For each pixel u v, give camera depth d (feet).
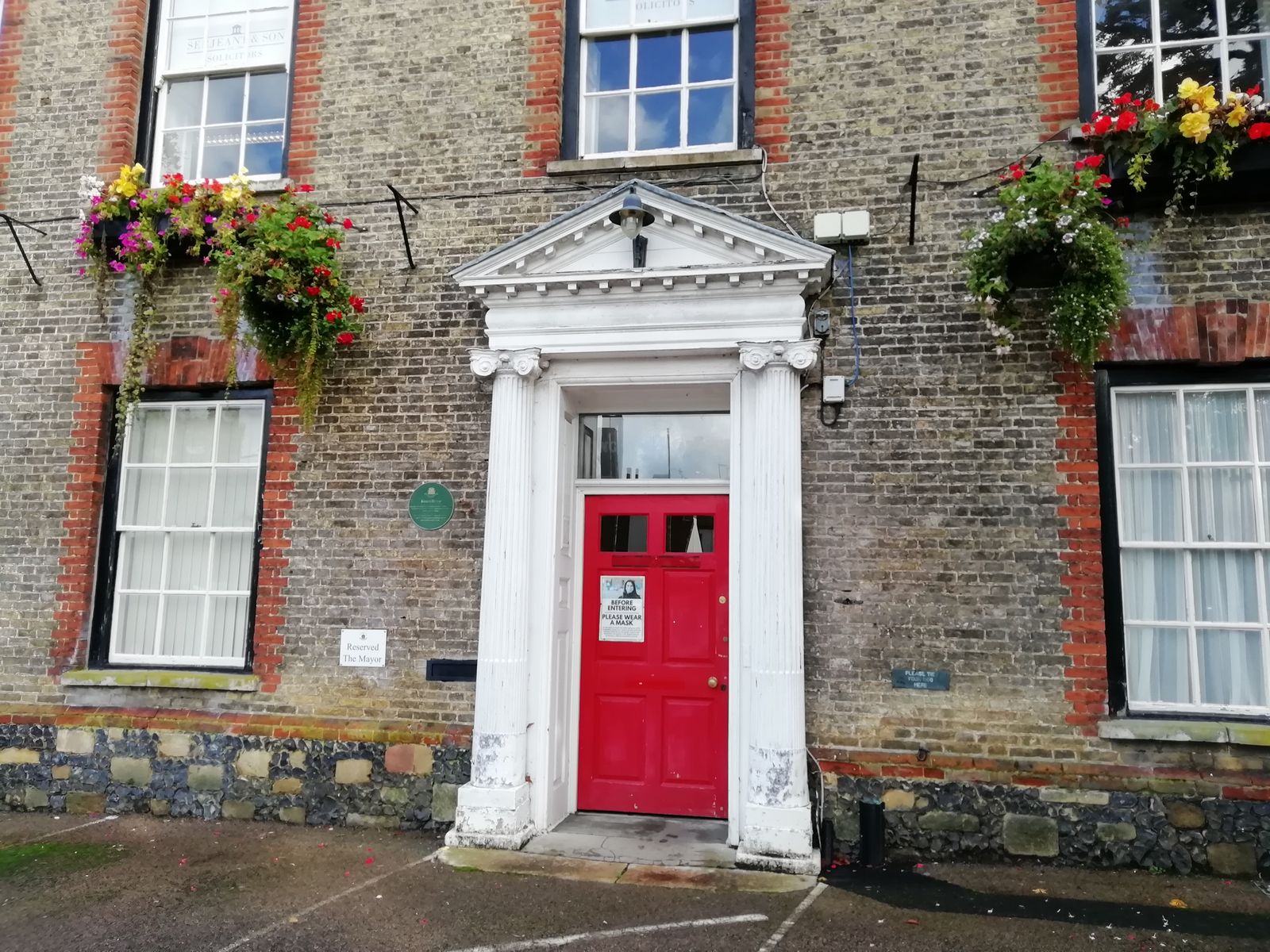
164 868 17.25
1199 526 18.13
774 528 18.07
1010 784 17.54
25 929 14.49
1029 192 17.42
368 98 22.33
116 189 21.79
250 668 21.13
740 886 16.26
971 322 18.94
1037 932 14.40
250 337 20.74
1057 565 17.95
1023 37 19.63
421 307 21.30
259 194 22.20
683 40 21.95
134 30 23.84
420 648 20.18
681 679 20.66
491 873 16.90
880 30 20.25
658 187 19.17
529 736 19.21
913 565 18.45
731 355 19.38
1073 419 18.30
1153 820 16.99
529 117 21.58
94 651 21.89
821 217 19.54
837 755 18.20
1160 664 17.97
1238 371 18.11
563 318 19.71
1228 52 19.61
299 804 20.10
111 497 22.41
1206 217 18.33
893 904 15.47
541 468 19.90
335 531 20.86
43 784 21.08
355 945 13.97
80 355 22.62
